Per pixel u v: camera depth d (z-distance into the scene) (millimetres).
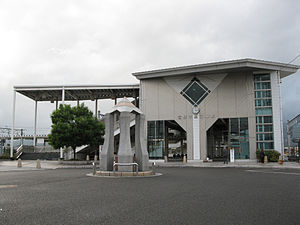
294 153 47188
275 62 34094
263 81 35500
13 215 6316
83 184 12281
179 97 37688
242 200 8312
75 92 45281
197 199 8461
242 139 35000
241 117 35312
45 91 44438
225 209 7039
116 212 6645
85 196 8961
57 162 35719
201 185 11914
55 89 41562
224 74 36344
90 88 41156
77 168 26500
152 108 38500
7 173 19203
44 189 10625
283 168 24734
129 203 7781
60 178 15172
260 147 34625
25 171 21578
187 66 35656
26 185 11938
